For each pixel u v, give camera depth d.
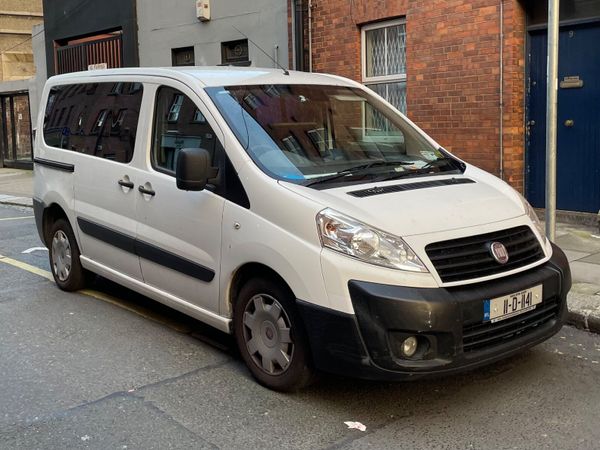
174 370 4.65
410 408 4.02
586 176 8.48
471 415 3.93
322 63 11.02
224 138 4.50
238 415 3.96
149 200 5.10
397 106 10.25
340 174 4.38
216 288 4.53
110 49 15.89
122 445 3.62
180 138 4.94
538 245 4.28
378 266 3.69
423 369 3.63
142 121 5.31
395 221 3.81
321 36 10.96
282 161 4.41
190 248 4.71
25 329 5.54
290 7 11.42
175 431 3.77
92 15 16.19
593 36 8.20
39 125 6.94
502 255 3.94
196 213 4.62
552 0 5.88
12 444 3.64
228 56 13.07
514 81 8.65
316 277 3.81
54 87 6.86
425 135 5.40
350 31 10.48
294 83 5.16
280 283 4.11
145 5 14.63
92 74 6.27
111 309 6.04
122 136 5.56
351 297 3.70
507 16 8.56
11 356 4.94
